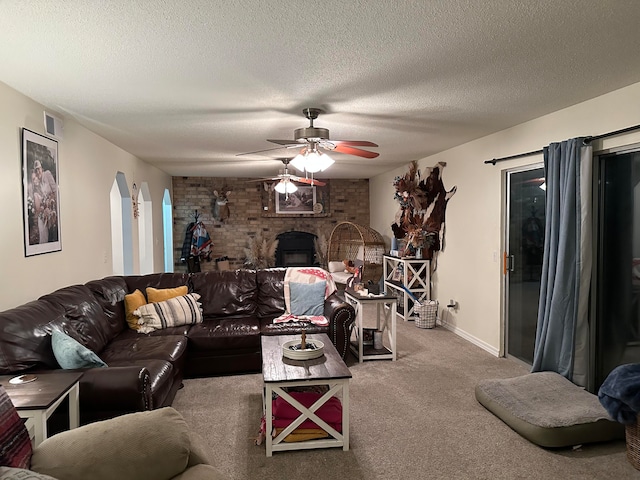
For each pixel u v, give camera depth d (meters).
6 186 2.95
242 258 9.45
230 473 2.48
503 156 4.52
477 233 5.03
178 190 9.16
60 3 1.86
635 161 3.18
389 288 7.03
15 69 2.66
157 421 1.62
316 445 2.72
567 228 3.45
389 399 3.47
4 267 2.91
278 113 3.77
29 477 1.25
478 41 2.30
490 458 2.62
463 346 4.97
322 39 2.26
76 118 3.91
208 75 2.79
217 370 4.05
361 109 3.66
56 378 2.24
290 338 3.52
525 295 4.34
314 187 9.62
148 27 2.11
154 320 4.10
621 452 2.69
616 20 2.07
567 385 3.31
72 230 3.99
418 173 6.69
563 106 3.60
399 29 2.15
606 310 3.46
